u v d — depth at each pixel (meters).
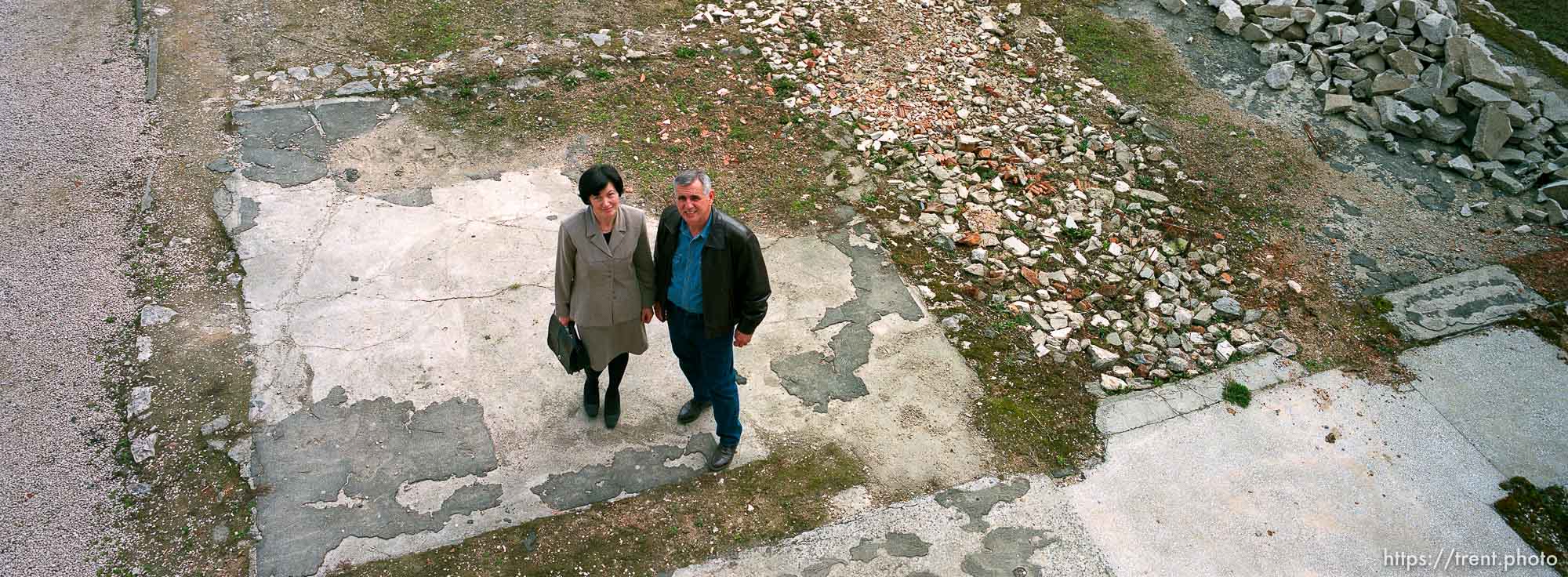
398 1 7.25
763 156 6.20
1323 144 6.98
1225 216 6.18
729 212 5.70
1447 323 5.44
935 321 5.12
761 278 3.56
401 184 5.65
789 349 4.86
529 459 4.20
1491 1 9.63
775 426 4.45
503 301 4.96
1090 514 4.21
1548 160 6.77
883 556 3.95
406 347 4.65
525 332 4.81
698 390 4.28
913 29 7.77
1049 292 5.41
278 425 4.22
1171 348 5.14
